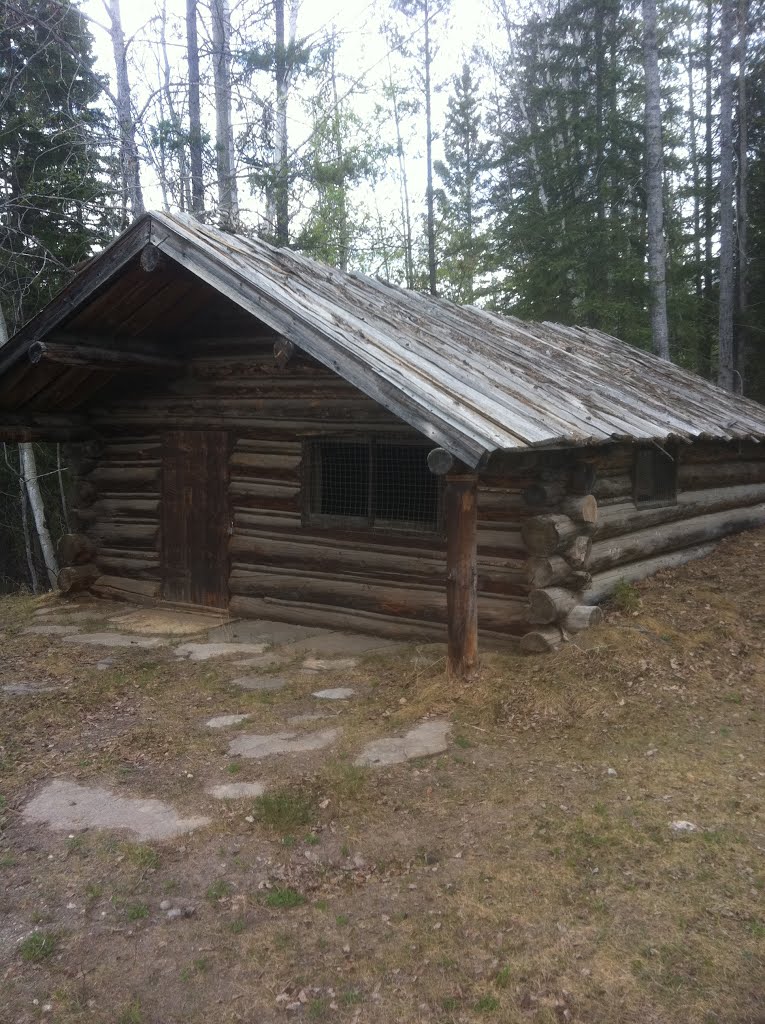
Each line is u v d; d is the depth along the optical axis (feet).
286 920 11.14
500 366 24.71
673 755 16.10
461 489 19.42
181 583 30.40
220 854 12.80
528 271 61.36
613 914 11.02
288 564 27.58
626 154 58.65
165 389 30.07
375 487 25.49
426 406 17.52
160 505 30.86
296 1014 9.44
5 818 14.08
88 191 53.42
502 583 22.45
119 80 50.39
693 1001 9.37
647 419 25.49
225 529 28.96
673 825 13.28
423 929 10.84
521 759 16.06
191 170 56.65
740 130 67.72
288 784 15.01
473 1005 9.46
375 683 20.94
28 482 52.34
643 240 60.39
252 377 27.99
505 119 94.79
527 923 10.88
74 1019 9.41
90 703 20.12
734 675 20.43
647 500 27.94
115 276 23.75
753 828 13.16
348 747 16.70
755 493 37.37
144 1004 9.63
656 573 28.43
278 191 57.67
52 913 11.38
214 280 21.52
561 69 64.13
